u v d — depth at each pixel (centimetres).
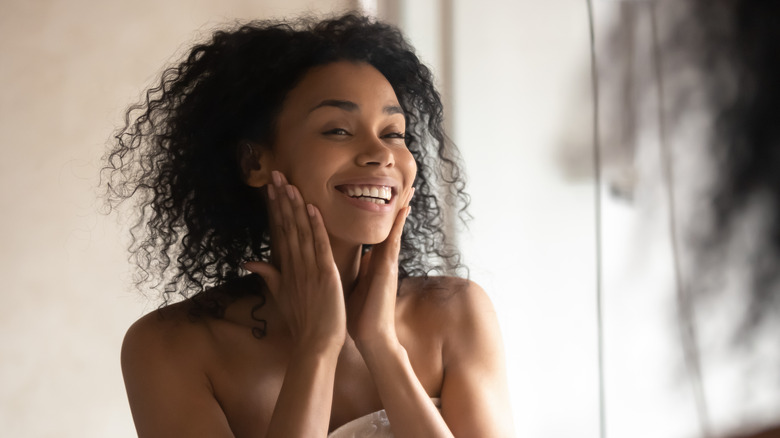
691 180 26
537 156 182
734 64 21
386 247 112
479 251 197
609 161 58
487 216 200
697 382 30
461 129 201
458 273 187
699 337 26
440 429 106
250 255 130
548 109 178
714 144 23
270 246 122
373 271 114
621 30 48
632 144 49
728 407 26
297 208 110
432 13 212
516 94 184
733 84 22
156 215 131
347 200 109
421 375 123
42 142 221
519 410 190
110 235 226
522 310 190
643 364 54
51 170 221
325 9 254
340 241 115
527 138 184
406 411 107
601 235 70
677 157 30
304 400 102
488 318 128
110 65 228
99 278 225
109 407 229
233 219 127
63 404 223
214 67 123
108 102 227
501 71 190
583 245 180
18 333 219
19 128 218
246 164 122
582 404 181
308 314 108
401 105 137
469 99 203
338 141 111
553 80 174
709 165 23
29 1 219
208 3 240
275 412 103
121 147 139
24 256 219
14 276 218
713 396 28
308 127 112
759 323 23
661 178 35
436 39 212
